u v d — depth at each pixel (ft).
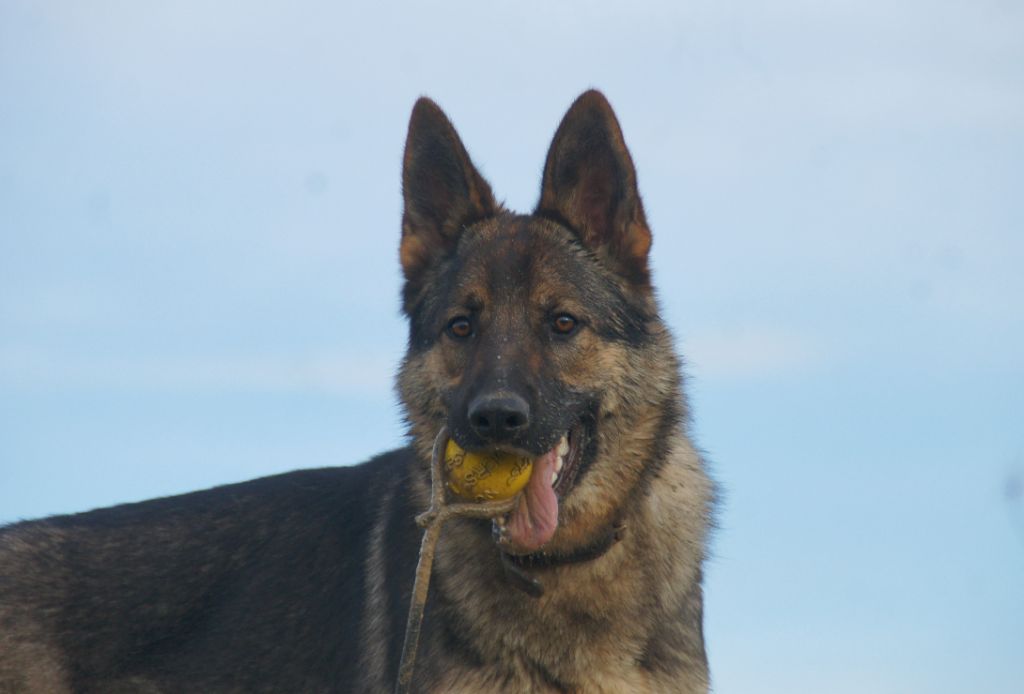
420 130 37.58
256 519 40.22
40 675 38.22
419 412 35.91
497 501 32.35
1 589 38.91
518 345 33.78
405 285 37.81
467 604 34.27
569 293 34.73
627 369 35.01
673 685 34.78
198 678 38.32
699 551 36.09
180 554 39.75
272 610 38.52
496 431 31.99
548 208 36.60
